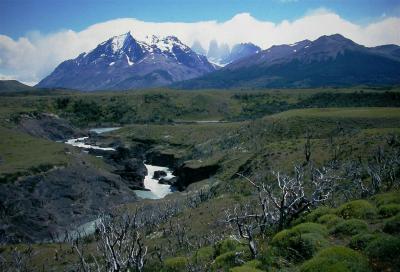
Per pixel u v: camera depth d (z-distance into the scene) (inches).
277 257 733.9
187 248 1879.9
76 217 4975.4
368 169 1990.7
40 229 4554.6
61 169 5674.2
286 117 7170.3
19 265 2923.2
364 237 677.3
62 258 3075.8
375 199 1030.4
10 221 4456.2
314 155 3983.8
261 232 970.7
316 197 1126.4
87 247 2965.1
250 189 3836.1
